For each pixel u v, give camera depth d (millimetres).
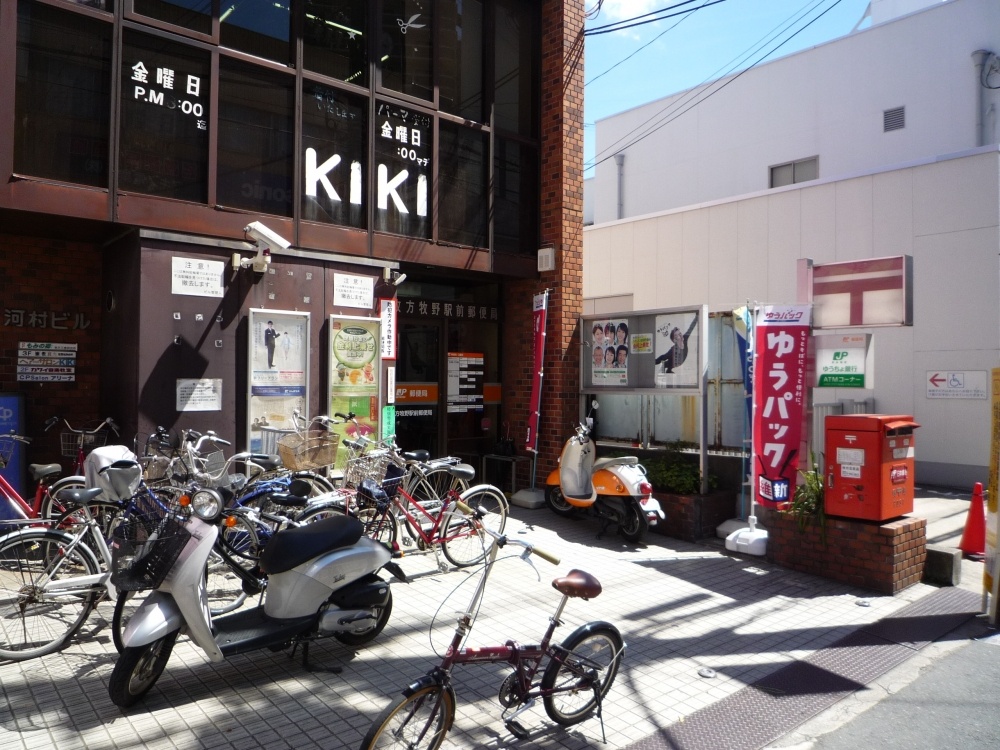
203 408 6742
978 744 3633
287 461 6160
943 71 14703
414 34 8680
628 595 5844
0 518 5992
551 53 9812
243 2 7219
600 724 3686
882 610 5656
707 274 13359
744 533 7227
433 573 6293
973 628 5297
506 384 10094
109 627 4824
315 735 3518
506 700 3506
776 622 5340
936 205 10938
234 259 6898
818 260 12047
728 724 3797
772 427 6953
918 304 11180
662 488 8117
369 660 4426
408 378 9133
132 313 6520
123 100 6398
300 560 4090
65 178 6117
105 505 5340
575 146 9758
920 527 6371
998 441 5648
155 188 6578
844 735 3715
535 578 6238
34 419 6820
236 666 4309
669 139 19344
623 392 8945
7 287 6727
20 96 5930
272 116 7383
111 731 3504
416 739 3199
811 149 16594
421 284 9352
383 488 6207
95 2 6285
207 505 3834
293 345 7379
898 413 11430
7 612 4379
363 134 8133
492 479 9844
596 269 15203
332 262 7707
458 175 9039
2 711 3682
